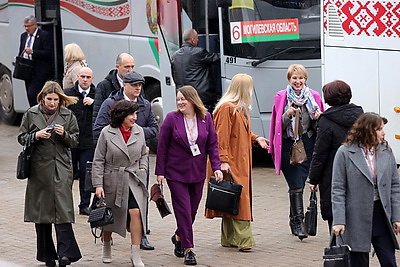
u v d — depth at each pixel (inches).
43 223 850.8
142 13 1551.4
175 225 1066.1
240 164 932.0
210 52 1413.6
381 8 1168.8
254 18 1364.4
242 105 933.8
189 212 885.2
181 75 1385.3
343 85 812.6
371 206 720.3
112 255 924.0
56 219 847.7
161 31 1487.5
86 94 1107.9
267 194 1229.7
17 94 1841.8
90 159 1110.4
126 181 856.3
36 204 855.7
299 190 991.6
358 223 721.0
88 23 1664.6
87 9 1660.9
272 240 979.9
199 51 1382.9
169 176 888.3
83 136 1106.7
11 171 1437.0
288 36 1357.0
